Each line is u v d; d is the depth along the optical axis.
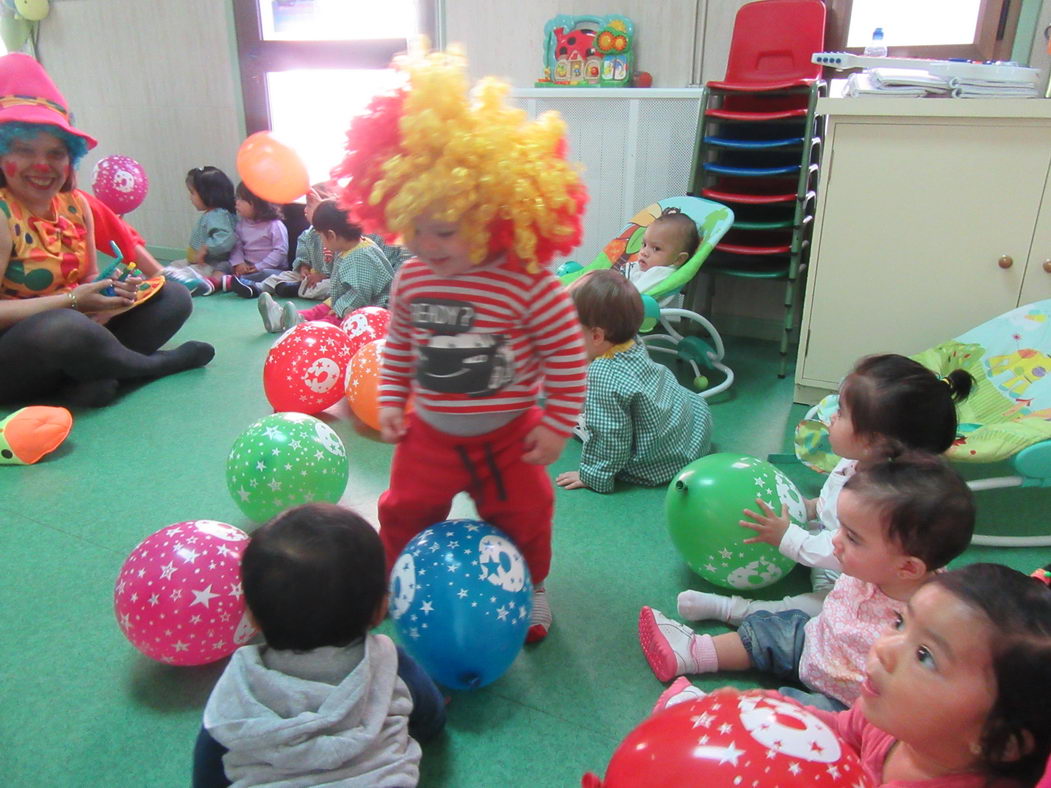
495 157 0.99
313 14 3.84
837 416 1.40
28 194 2.26
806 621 1.23
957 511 1.01
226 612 1.16
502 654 1.12
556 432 1.16
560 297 1.13
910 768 0.79
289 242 4.19
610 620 1.39
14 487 1.86
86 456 2.03
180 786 1.04
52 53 4.63
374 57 3.78
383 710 0.89
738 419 2.32
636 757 0.77
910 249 2.12
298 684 0.85
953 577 0.73
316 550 0.86
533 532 1.30
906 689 0.73
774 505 1.37
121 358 2.40
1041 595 0.70
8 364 2.25
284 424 1.62
